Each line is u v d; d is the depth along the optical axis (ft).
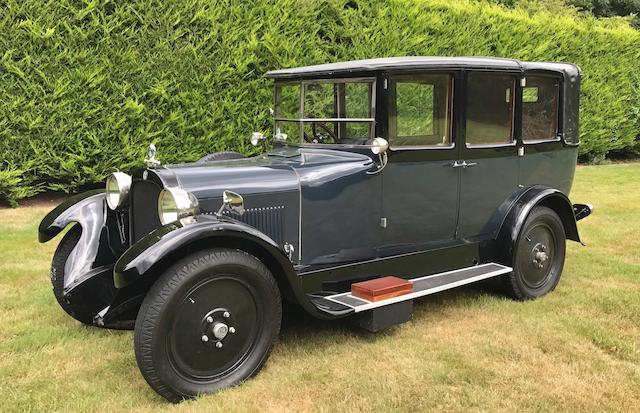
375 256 11.03
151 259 7.70
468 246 12.26
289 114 12.32
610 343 10.22
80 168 21.71
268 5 23.03
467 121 11.60
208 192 9.45
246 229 8.48
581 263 15.49
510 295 12.84
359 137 10.77
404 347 10.23
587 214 14.57
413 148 10.90
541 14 34.01
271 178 9.99
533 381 8.95
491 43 30.53
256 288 8.75
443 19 28.12
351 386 8.79
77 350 10.06
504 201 12.70
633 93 38.29
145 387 8.80
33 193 21.44
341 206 10.49
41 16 19.75
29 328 10.94
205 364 8.50
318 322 11.44
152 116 22.04
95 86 20.77
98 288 10.43
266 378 9.05
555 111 13.53
